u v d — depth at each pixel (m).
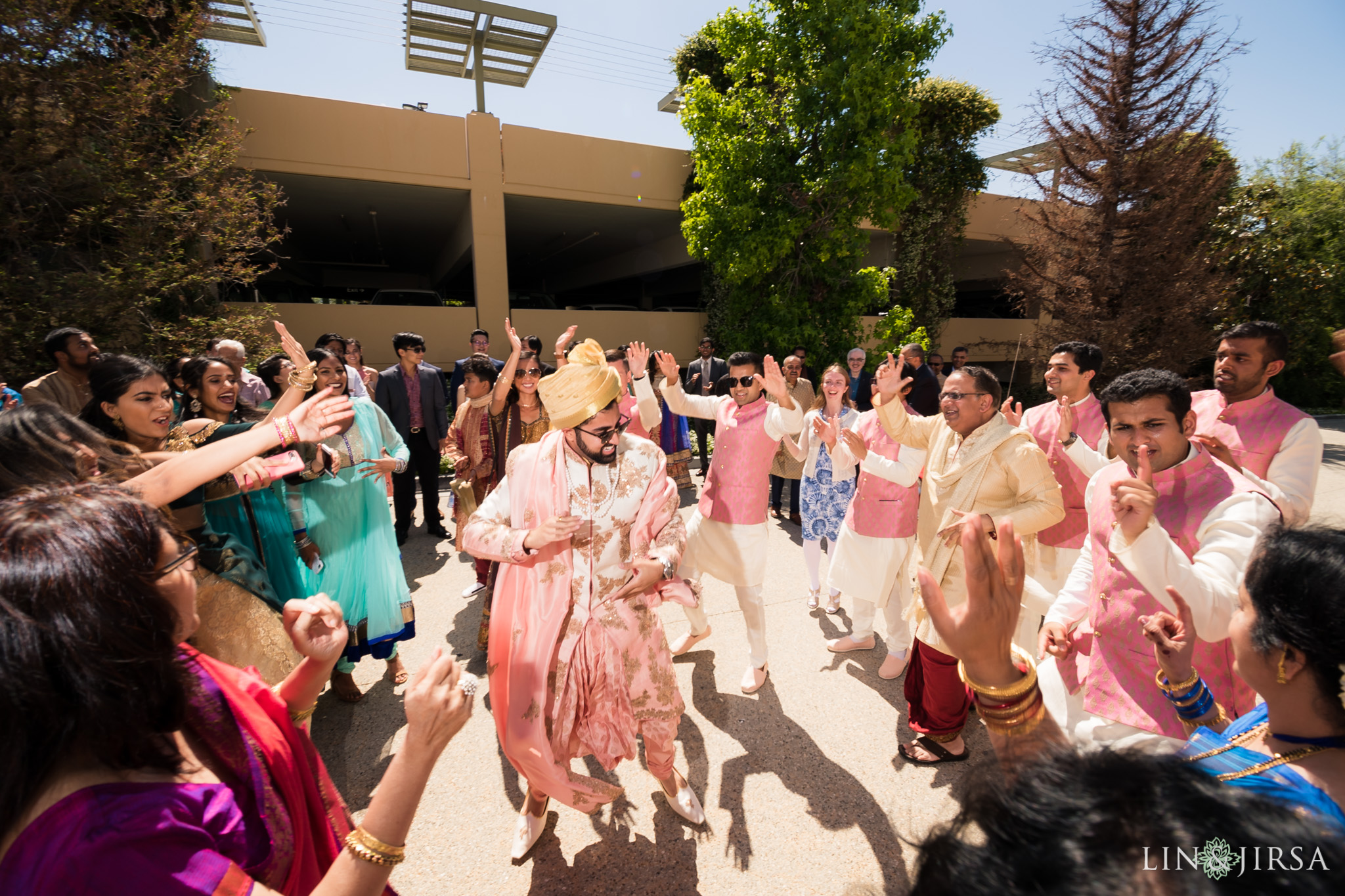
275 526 3.12
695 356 13.41
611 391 2.16
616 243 16.91
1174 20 10.51
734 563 3.47
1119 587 1.96
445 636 4.29
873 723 3.25
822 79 10.11
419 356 6.05
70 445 1.68
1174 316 11.01
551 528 2.05
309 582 3.26
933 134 13.95
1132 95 11.11
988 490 2.83
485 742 3.13
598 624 2.27
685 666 3.81
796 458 4.12
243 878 0.76
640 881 2.29
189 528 2.38
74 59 6.51
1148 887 0.48
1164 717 1.85
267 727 1.05
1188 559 1.84
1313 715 0.86
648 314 12.89
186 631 0.97
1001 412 2.90
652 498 2.33
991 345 16.62
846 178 10.20
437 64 11.42
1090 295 11.61
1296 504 2.60
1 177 6.14
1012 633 0.97
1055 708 2.18
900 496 3.59
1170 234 10.85
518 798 2.74
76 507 0.79
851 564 3.74
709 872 2.33
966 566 0.97
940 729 2.93
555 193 11.46
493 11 10.08
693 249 11.42
